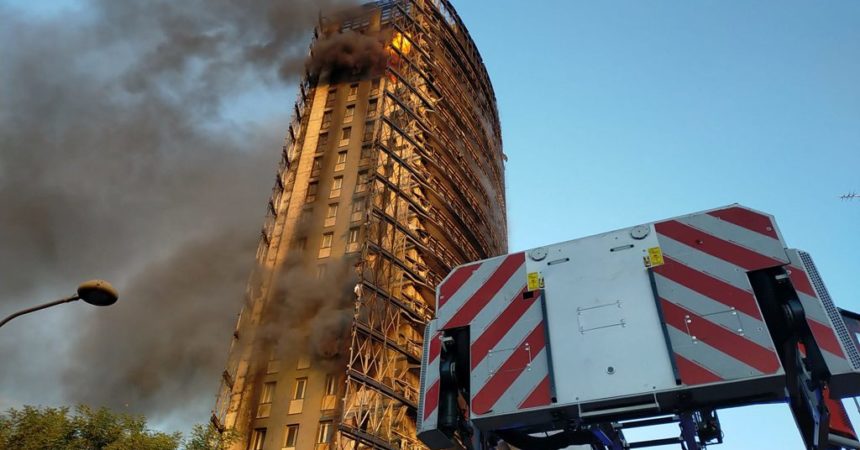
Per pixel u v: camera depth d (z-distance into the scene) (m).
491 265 8.11
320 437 31.28
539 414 6.66
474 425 6.98
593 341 6.79
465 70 60.31
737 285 6.63
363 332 33.53
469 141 53.34
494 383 7.05
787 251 6.73
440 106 51.56
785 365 6.40
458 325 7.75
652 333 6.60
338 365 34.00
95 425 21.67
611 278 7.23
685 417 7.30
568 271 7.55
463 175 49.44
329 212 42.09
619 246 7.50
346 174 44.00
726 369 6.09
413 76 50.94
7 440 20.45
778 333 6.52
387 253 36.94
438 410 7.21
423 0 58.81
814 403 6.45
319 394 33.12
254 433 32.56
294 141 48.44
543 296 7.41
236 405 34.06
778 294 6.62
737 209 7.26
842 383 5.92
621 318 6.84
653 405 6.27
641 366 6.41
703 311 6.57
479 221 49.59
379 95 49.19
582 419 6.64
